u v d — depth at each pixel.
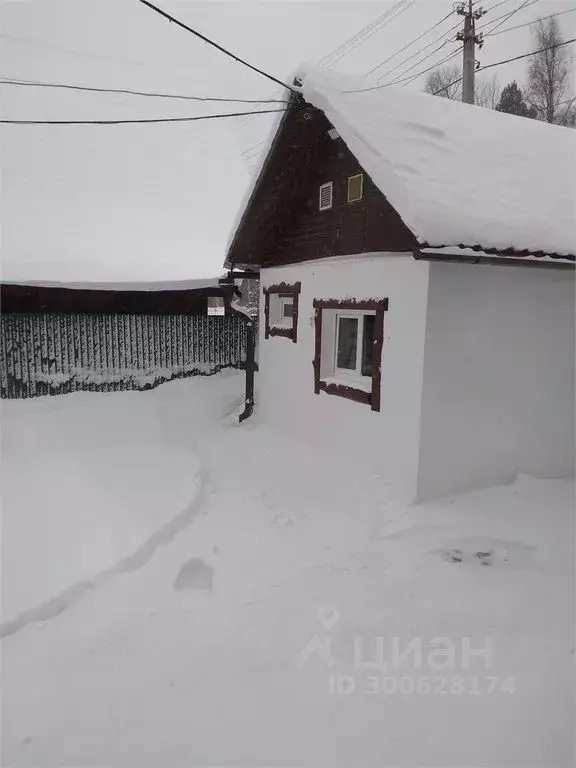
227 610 3.65
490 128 6.33
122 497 5.26
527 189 5.38
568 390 5.90
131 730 2.69
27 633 3.38
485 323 5.22
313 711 2.82
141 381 9.79
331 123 5.34
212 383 10.02
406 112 5.79
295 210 7.00
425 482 5.18
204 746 2.61
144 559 4.27
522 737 2.68
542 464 5.91
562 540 4.61
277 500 5.51
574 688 2.99
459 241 4.40
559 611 3.68
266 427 8.04
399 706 2.86
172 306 10.20
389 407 5.45
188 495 5.39
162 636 3.38
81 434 7.14
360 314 6.20
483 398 5.36
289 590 3.89
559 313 5.67
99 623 3.49
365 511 5.12
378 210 5.32
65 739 2.64
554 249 4.84
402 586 3.95
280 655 3.22
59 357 9.01
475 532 4.70
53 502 5.02
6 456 6.09
